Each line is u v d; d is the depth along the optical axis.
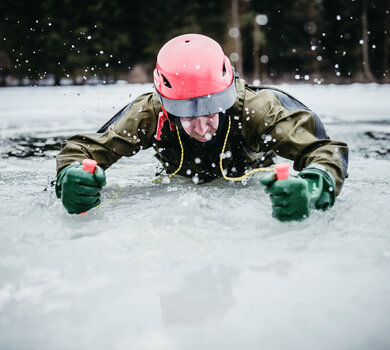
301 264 1.09
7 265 1.13
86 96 14.83
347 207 1.60
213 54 1.81
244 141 2.05
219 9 31.42
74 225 1.47
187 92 1.76
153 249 1.22
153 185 2.15
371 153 3.24
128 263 1.13
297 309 0.87
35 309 0.90
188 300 0.92
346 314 0.85
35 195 2.02
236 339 0.78
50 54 27.31
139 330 0.82
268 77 32.75
